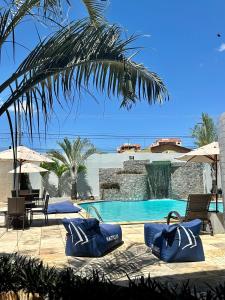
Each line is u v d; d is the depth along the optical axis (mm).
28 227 11586
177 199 24969
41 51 4707
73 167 29172
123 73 5035
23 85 4734
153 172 27641
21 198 11172
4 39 4508
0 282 3916
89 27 4742
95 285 3441
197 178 27062
